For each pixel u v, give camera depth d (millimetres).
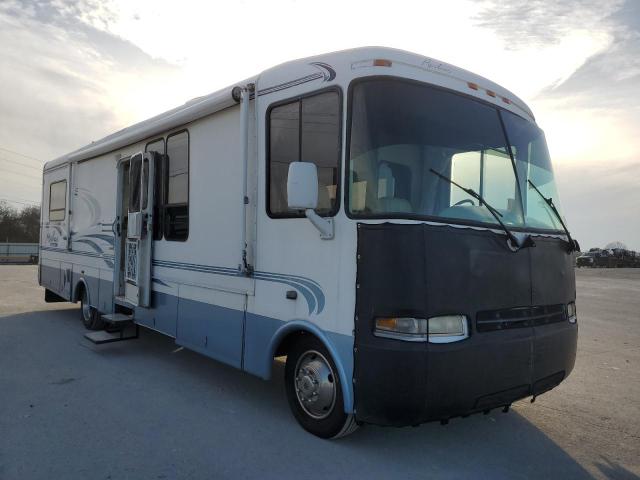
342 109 3699
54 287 9648
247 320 4570
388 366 3264
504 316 3643
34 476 3373
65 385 5363
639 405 5105
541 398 5281
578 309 12742
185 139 5652
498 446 3996
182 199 5664
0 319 9391
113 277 7125
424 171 3613
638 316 11508
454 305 3365
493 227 3748
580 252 4621
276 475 3432
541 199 4430
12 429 4160
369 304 3381
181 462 3609
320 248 3791
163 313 5973
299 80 4102
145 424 4312
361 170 3559
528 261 3871
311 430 4051
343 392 3555
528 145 4496
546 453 3891
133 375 5773
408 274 3273
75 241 8664
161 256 6035
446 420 3424
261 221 4418
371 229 3412
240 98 4645
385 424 3367
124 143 6906
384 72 3656
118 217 7129
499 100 4352
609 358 7270
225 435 4094
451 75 4039
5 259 41062
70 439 3980
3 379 5531
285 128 4215
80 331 8250
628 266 39500
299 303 3984
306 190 3553
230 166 4879
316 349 3934
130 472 3449
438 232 3383
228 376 5773
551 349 3965
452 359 3281
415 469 3561
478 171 3936
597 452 3938
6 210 57531
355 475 3451
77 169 8695
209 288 5121
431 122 3756
